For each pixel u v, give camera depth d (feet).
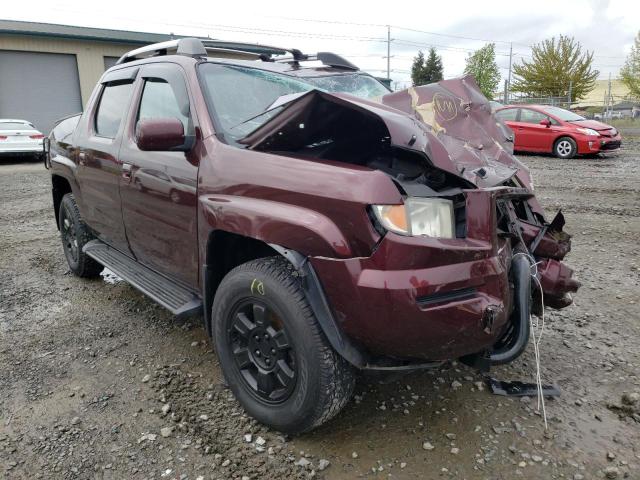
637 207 25.50
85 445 8.58
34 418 9.30
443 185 8.25
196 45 11.03
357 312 7.30
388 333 7.23
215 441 8.63
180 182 9.77
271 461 8.16
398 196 7.28
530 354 11.43
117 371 10.87
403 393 9.95
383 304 7.07
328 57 13.97
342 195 7.30
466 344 7.58
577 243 19.84
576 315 13.35
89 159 13.39
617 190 29.81
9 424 9.14
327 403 7.86
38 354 11.62
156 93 11.45
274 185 8.04
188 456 8.30
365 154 9.02
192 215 9.59
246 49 13.57
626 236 20.59
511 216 9.29
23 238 22.03
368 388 10.11
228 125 9.64
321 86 11.81
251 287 8.34
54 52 78.28
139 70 12.42
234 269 8.78
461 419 9.17
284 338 8.13
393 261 7.10
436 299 7.27
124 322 13.24
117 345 12.01
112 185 12.32
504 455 8.28
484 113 10.82
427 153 7.61
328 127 8.48
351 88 12.44
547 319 13.14
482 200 7.79
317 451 8.37
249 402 8.91
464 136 10.09
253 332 8.63
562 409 9.47
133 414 9.39
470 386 10.18
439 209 7.61
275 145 8.70
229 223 8.52
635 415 9.22
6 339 12.37
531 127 47.78
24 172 45.24
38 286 15.98
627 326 12.72
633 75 112.16
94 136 13.61
